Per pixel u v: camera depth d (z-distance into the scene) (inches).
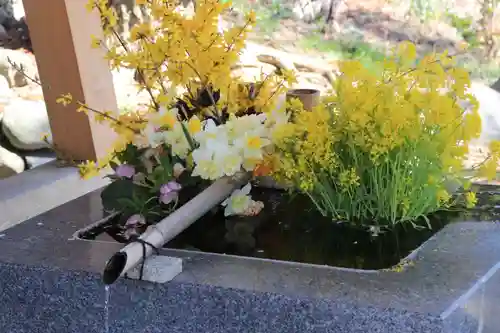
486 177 49.9
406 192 50.3
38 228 53.9
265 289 41.0
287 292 40.4
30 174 98.6
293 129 49.7
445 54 48.6
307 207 56.1
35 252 49.1
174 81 53.2
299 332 40.3
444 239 47.6
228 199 54.2
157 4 51.9
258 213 55.1
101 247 49.7
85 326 46.8
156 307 44.1
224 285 41.8
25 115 132.9
